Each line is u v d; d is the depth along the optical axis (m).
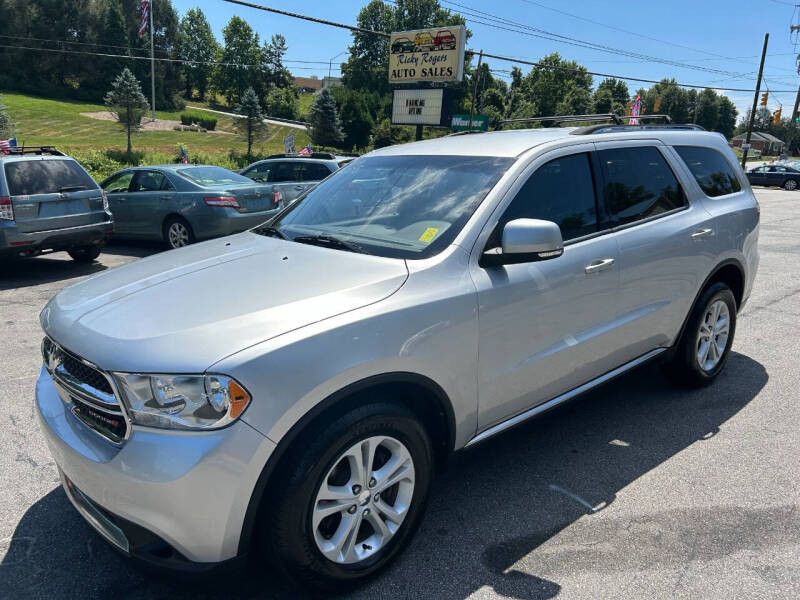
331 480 2.33
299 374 2.10
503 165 3.05
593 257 3.21
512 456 3.54
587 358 3.31
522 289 2.84
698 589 2.45
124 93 51.50
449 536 2.80
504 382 2.87
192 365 2.01
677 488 3.20
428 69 30.31
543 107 89.56
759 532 2.82
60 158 8.30
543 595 2.42
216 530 2.03
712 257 4.09
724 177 4.45
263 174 12.38
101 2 106.06
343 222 3.15
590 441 3.72
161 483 1.97
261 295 2.38
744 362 5.11
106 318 2.33
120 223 10.73
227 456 1.99
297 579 2.26
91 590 2.46
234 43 117.06
